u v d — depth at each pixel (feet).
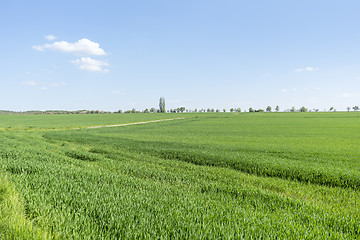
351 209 23.65
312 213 21.16
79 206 18.26
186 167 44.24
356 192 30.53
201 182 31.94
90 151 66.23
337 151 63.46
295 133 128.06
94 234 13.82
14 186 20.81
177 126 197.88
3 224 13.80
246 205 22.13
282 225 16.80
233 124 210.38
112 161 48.32
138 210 17.70
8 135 102.99
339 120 236.43
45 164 36.11
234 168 45.29
